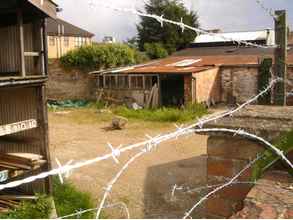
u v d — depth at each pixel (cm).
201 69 2445
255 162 322
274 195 249
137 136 1733
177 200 897
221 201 344
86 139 1683
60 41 3991
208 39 3588
